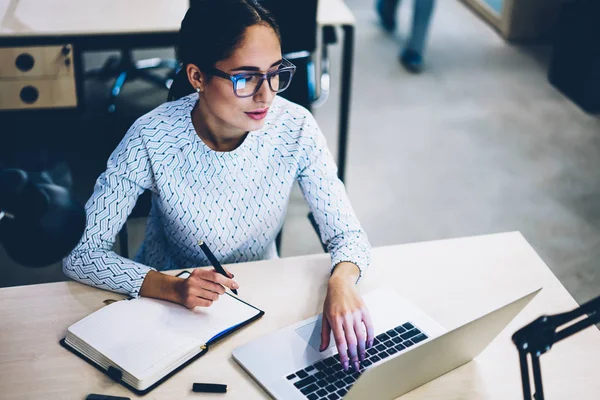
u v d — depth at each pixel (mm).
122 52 3783
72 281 1481
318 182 1604
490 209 3168
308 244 2904
